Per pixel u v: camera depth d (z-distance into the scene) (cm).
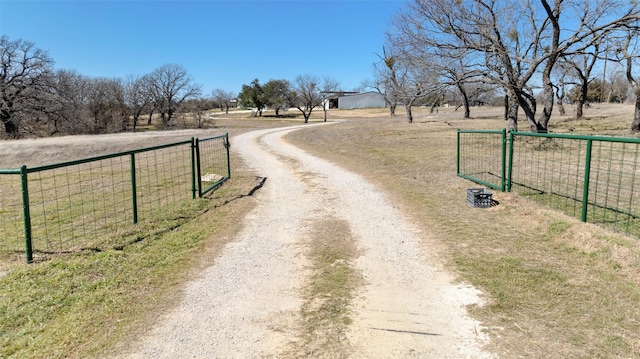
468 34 1587
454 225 644
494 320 359
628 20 1329
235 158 1644
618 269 438
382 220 698
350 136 2359
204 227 668
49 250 575
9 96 4112
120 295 424
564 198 743
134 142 2670
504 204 732
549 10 1408
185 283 456
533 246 533
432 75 1722
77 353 323
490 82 1619
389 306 395
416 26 1684
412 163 1306
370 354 316
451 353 314
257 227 673
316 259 527
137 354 322
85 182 1244
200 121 5675
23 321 372
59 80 4784
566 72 2697
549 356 304
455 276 455
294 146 2097
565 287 411
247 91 8200
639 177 881
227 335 348
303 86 6191
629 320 346
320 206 812
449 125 2730
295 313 386
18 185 1272
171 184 1106
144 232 638
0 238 649
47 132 4647
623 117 2725
